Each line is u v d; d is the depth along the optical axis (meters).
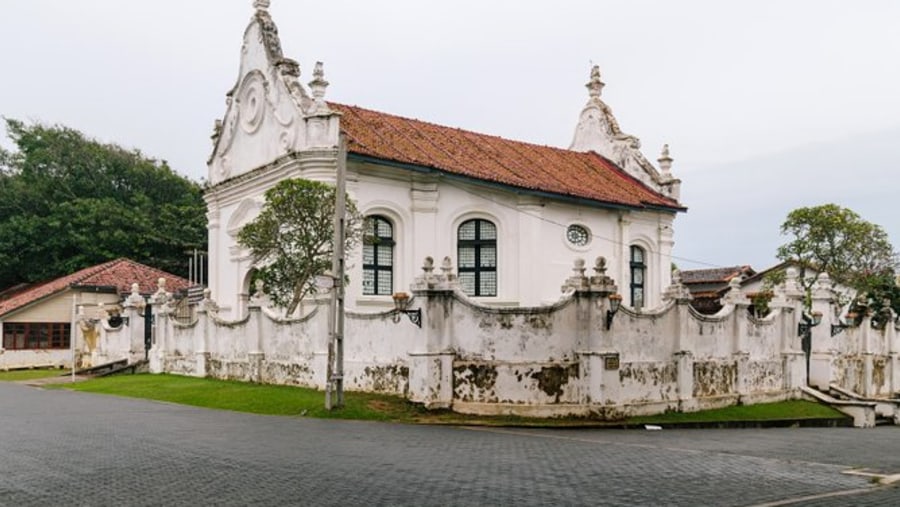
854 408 25.98
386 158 28.41
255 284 27.92
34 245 54.81
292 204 24.58
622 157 40.69
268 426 16.45
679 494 9.73
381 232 29.75
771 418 23.16
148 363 33.72
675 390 22.05
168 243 57.50
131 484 9.90
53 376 34.84
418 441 14.57
